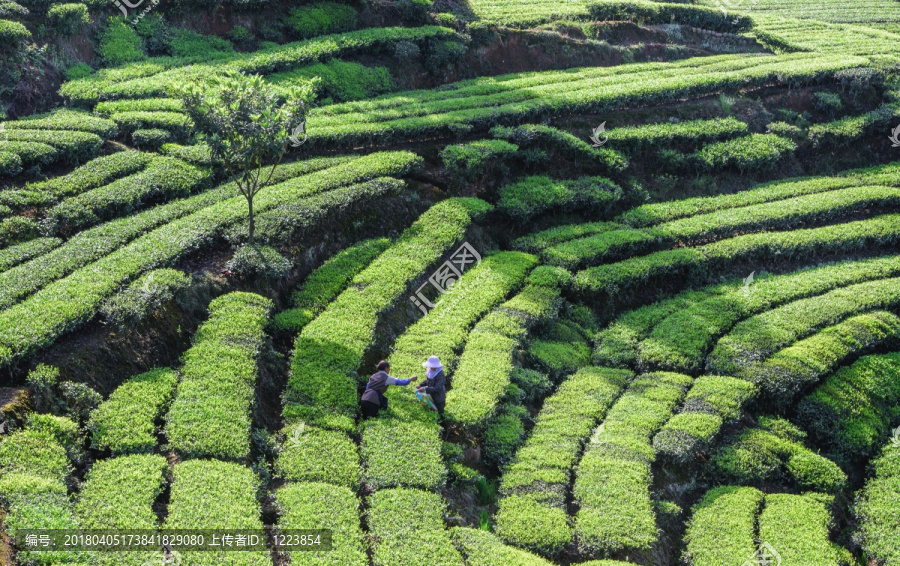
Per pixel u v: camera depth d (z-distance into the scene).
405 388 18.91
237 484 14.20
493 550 15.09
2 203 20.39
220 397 15.97
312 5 36.28
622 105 35.50
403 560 14.21
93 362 15.79
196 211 22.17
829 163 37.41
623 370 22.91
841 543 19.53
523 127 30.81
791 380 22.52
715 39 47.16
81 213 20.86
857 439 21.86
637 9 45.81
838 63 41.78
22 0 28.84
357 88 33.31
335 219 23.75
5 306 16.53
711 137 34.53
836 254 30.41
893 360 24.69
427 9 38.91
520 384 20.92
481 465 18.42
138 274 18.36
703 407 21.08
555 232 28.27
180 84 18.62
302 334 19.17
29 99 26.36
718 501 18.95
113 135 25.27
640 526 17.02
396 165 26.70
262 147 19.25
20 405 14.16
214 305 18.67
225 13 34.06
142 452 14.44
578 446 19.28
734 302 26.20
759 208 31.27
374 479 15.91
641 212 30.39
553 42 41.00
